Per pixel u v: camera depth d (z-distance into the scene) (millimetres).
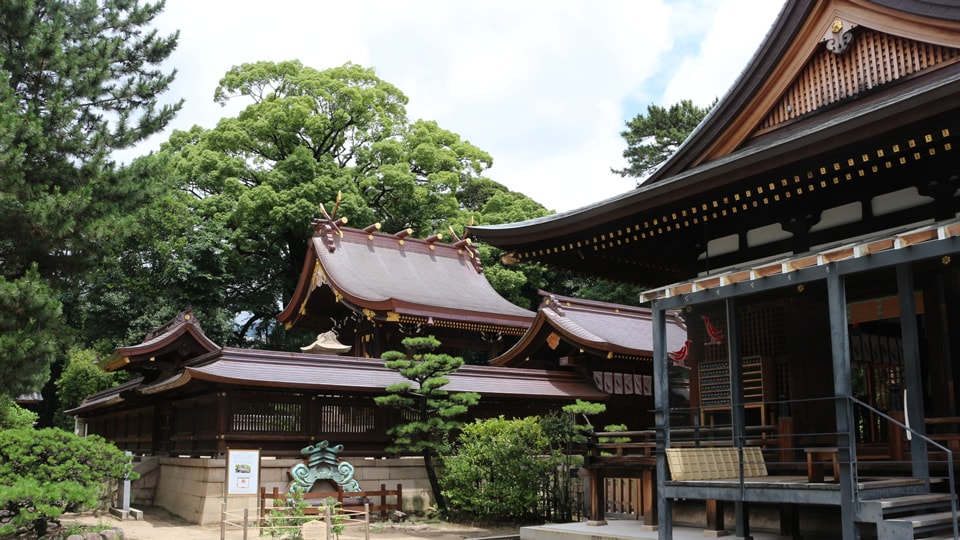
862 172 12062
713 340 15406
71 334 15383
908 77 13016
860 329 15328
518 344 26219
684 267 15867
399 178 42312
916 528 9117
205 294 39531
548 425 18125
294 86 44500
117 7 18438
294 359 20266
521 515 19062
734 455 12594
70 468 14680
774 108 14875
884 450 12844
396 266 30469
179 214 38656
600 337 24266
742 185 12938
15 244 15352
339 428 20500
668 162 15953
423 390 19125
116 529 15508
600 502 15062
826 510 13000
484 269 42719
